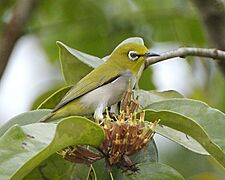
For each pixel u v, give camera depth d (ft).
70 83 10.30
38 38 11.57
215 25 10.60
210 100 11.39
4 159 9.75
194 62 11.38
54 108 10.16
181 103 10.03
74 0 11.53
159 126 10.02
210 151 9.91
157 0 11.47
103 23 11.49
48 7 11.55
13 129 9.79
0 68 11.19
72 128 9.80
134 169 9.96
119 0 11.50
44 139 9.80
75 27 11.52
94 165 9.97
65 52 10.26
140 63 10.24
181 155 11.27
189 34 11.48
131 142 9.90
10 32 11.23
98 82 10.18
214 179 11.16
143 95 10.21
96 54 11.48
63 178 10.05
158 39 11.48
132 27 11.46
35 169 10.03
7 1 11.61
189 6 11.44
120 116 9.93
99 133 9.86
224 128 9.99
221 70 10.69
